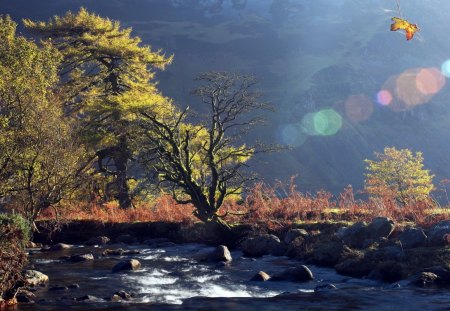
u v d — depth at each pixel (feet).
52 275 52.19
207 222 79.82
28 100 85.81
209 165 86.63
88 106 122.83
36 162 82.99
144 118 99.71
